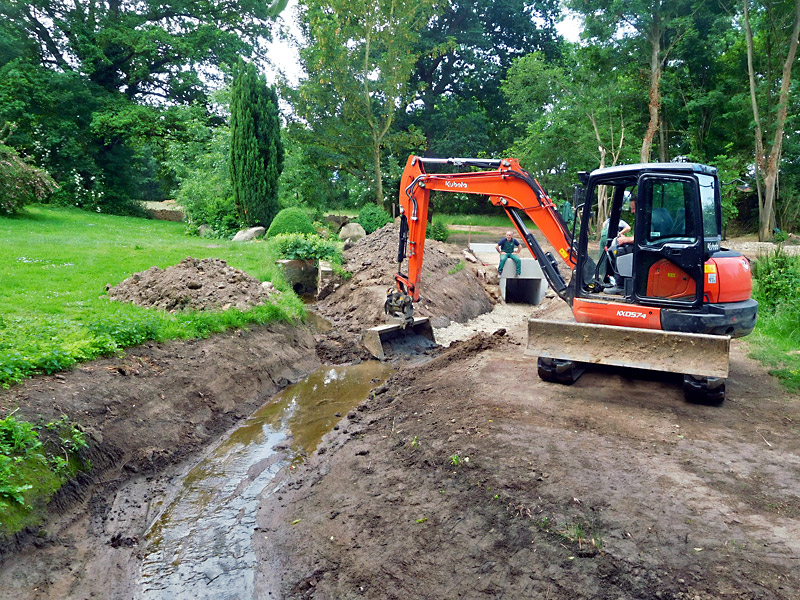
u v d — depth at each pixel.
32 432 5.23
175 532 5.31
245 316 9.79
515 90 33.78
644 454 5.56
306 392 9.05
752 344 9.59
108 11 31.25
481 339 10.27
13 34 28.11
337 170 29.22
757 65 29.52
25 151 27.67
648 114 29.25
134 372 7.18
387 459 6.15
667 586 3.79
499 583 4.09
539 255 8.48
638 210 6.95
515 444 5.79
